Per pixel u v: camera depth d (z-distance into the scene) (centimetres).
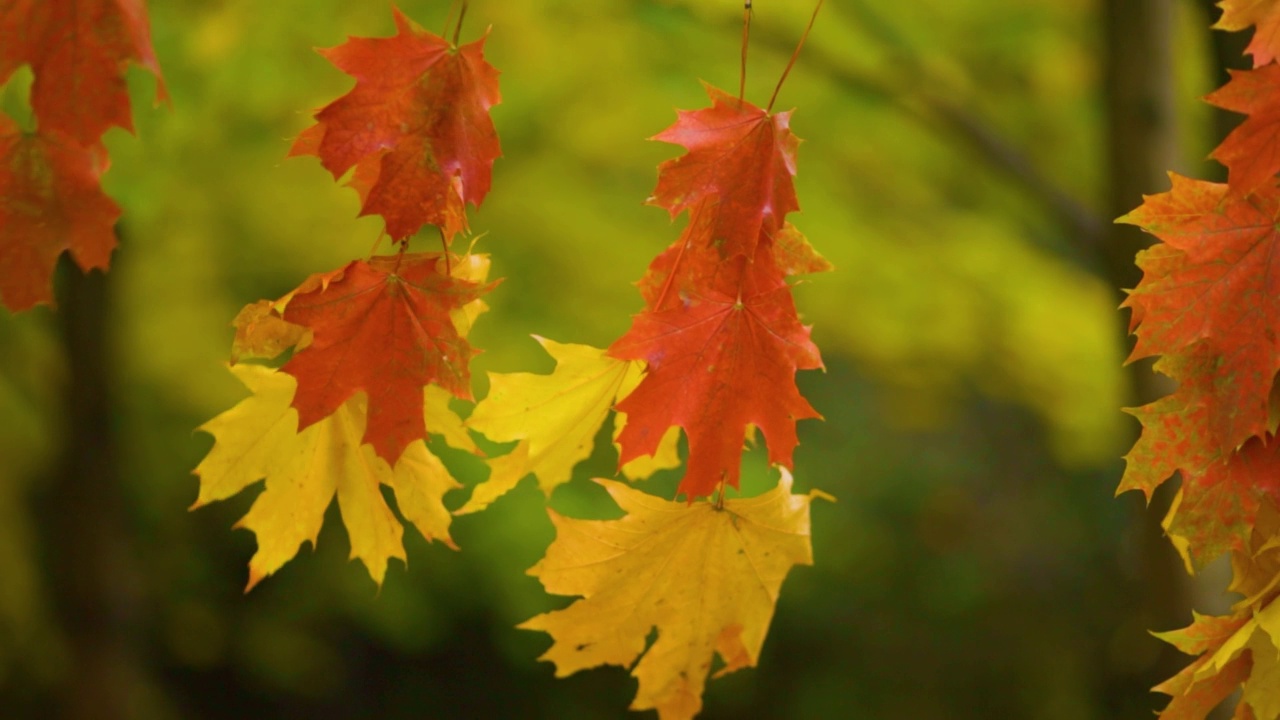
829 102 409
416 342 93
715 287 96
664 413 94
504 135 491
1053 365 487
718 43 375
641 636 111
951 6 401
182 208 465
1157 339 90
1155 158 298
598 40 411
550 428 103
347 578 806
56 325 558
